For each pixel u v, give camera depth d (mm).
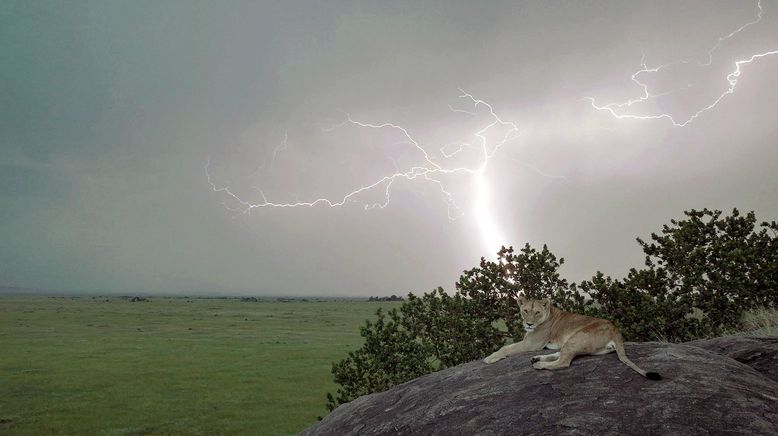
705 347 6352
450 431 4195
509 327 13523
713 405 3652
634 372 4441
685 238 12312
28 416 26266
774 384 4391
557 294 12930
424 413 4809
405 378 13852
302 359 47500
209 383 35750
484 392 4777
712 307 11766
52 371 40219
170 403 29500
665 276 12227
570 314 5598
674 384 4062
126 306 177000
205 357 48781
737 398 3746
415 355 14008
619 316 12164
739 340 6219
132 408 28156
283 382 36250
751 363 5520
